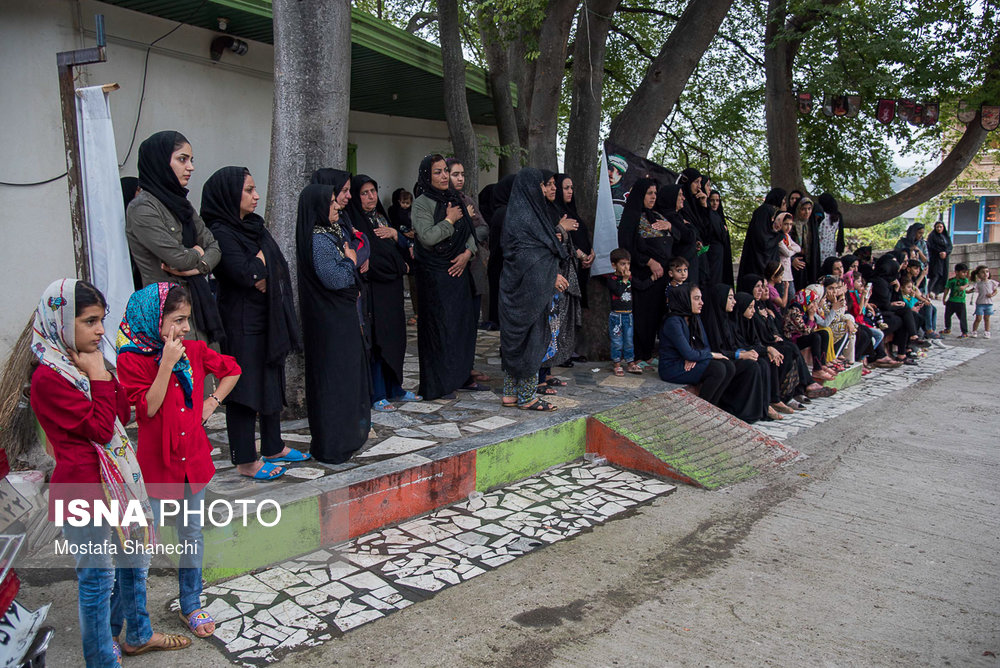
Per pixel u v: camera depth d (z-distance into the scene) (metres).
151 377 2.83
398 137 11.88
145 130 6.84
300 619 3.25
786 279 8.16
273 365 3.99
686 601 3.54
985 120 11.39
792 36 10.06
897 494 5.08
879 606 3.54
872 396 7.99
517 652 3.07
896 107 11.02
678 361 6.54
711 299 6.72
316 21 4.90
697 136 14.07
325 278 4.02
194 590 3.08
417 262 5.63
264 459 4.20
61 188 6.15
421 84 9.56
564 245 6.06
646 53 12.05
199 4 6.41
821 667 3.03
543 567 3.82
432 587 3.57
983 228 26.67
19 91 5.89
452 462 4.55
